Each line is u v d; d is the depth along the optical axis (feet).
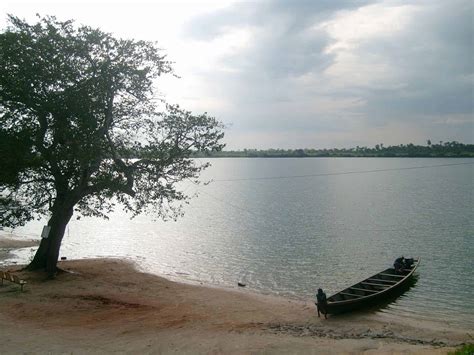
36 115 80.94
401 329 61.98
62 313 65.26
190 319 65.21
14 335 53.42
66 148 78.64
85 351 48.55
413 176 447.83
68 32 80.07
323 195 287.28
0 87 77.15
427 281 90.99
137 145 82.94
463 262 107.14
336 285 92.32
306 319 67.26
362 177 449.48
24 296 72.90
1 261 112.27
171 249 135.33
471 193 273.13
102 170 81.35
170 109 84.99
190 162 87.20
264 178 471.21
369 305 74.02
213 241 147.02
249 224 180.65
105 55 81.10
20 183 81.82
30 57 76.79
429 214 188.55
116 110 82.33
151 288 85.76
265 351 50.44
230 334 57.52
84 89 78.18
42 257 89.04
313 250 126.93
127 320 63.36
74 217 217.56
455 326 64.90
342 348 52.16
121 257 123.65
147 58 84.43
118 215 230.68
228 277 100.63
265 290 89.10
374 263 110.11
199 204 260.83
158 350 49.88
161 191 85.66
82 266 102.78
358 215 193.06
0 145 76.02
